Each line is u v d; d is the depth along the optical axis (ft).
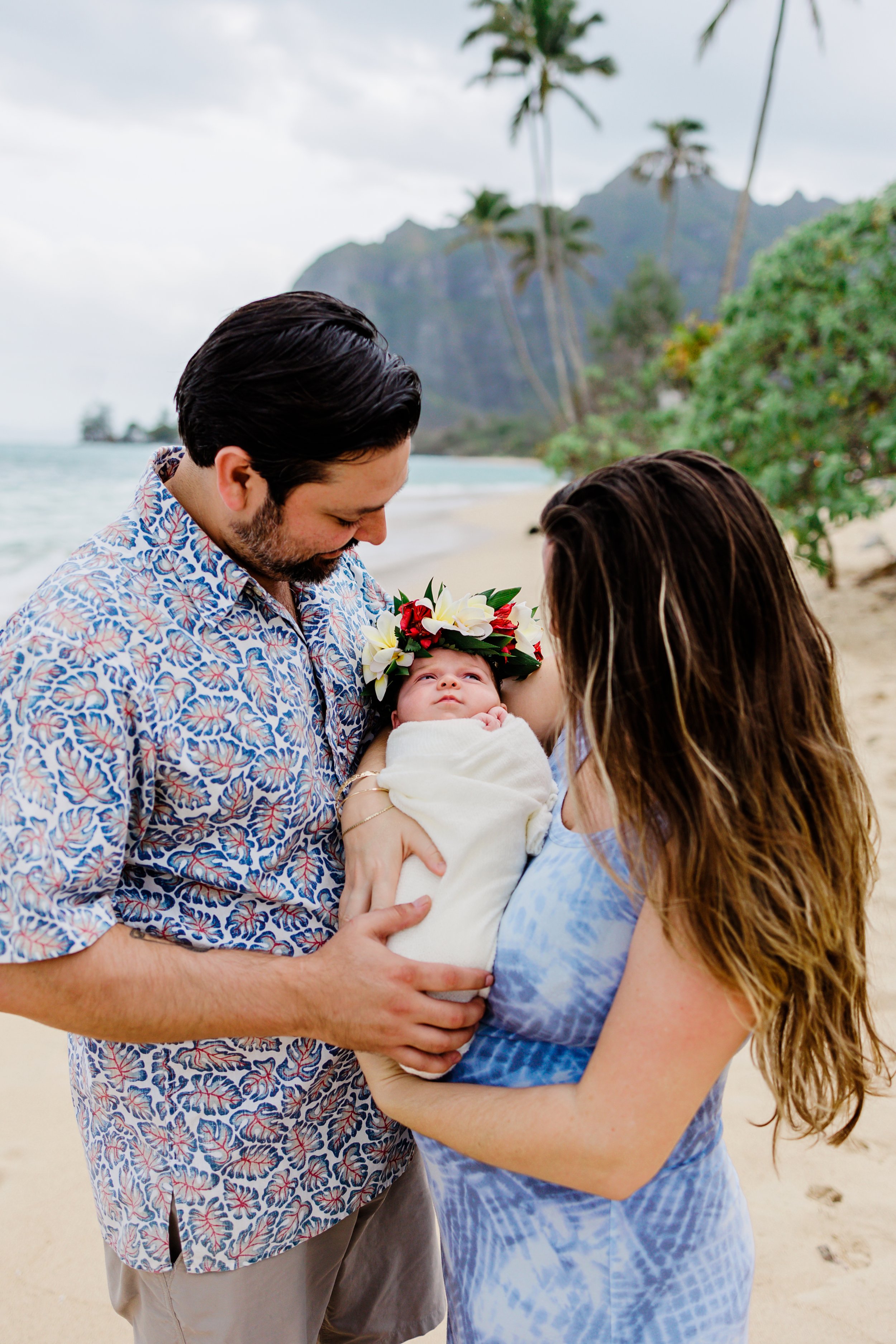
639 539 3.22
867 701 17.22
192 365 3.99
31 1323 6.63
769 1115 8.28
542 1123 3.36
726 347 24.81
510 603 5.34
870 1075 3.74
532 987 3.68
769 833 3.18
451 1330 4.21
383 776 4.47
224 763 3.95
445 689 4.85
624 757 3.24
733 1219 3.91
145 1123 4.17
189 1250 4.23
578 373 115.34
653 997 3.22
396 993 3.71
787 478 23.73
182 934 4.03
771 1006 3.16
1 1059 9.57
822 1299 6.34
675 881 3.16
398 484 4.17
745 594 3.20
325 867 4.42
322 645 4.82
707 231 621.72
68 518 62.85
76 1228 7.45
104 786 3.62
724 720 3.18
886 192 23.08
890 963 9.62
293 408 3.74
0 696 3.59
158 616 3.86
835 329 22.68
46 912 3.46
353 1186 4.59
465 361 592.19
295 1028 3.84
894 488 23.03
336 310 4.00
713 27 70.44
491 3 98.32
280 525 4.05
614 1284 3.62
